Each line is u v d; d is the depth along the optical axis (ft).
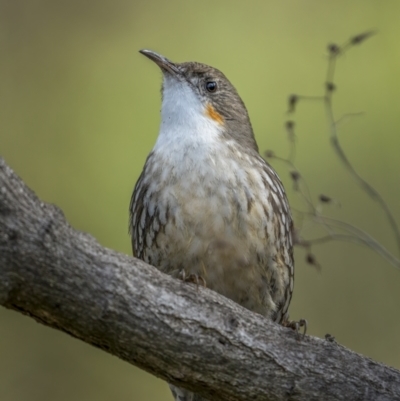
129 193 42.52
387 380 24.12
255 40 45.85
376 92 44.01
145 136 43.80
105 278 21.20
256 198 27.32
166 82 30.76
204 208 27.02
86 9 46.06
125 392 40.60
